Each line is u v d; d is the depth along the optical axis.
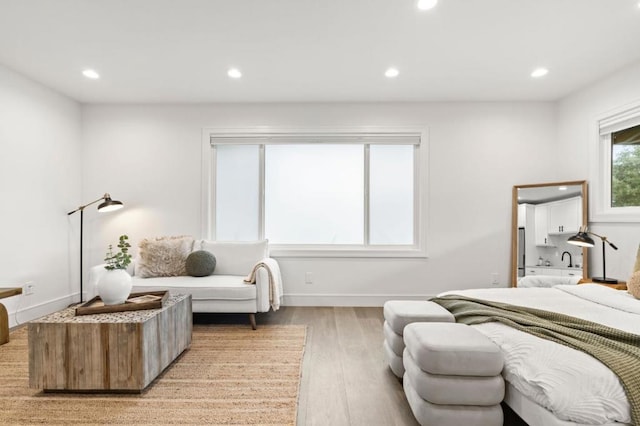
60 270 3.79
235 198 4.20
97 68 3.20
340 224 4.22
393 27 2.51
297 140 4.11
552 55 2.91
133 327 1.99
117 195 4.11
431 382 1.59
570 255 3.58
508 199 4.02
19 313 3.31
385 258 4.05
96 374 1.99
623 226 3.10
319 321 3.47
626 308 2.01
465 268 4.04
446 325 1.88
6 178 3.19
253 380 2.18
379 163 4.18
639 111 2.96
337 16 2.38
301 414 1.83
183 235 4.02
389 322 2.29
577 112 3.69
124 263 2.40
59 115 3.78
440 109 4.05
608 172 3.37
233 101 4.05
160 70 3.24
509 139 4.03
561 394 1.27
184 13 2.34
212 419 1.76
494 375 1.57
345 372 2.34
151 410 1.84
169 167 4.11
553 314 1.86
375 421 1.78
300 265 4.07
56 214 3.74
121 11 2.31
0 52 2.89
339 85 3.59
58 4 2.23
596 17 2.36
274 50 2.86
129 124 4.10
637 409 1.22
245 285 3.23
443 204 4.04
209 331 3.15
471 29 2.53
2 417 1.77
